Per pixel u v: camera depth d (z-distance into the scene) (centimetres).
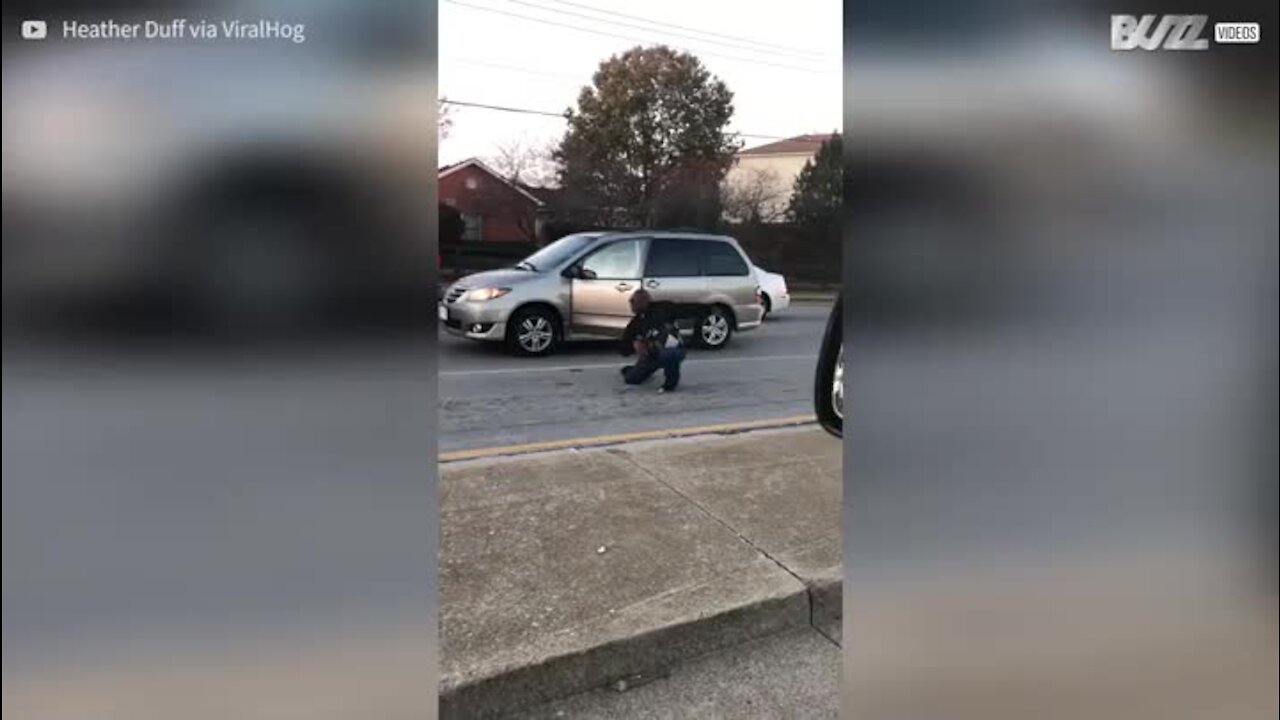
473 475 315
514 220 1809
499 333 680
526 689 181
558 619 200
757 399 534
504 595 212
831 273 1772
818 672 196
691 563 232
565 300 696
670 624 199
